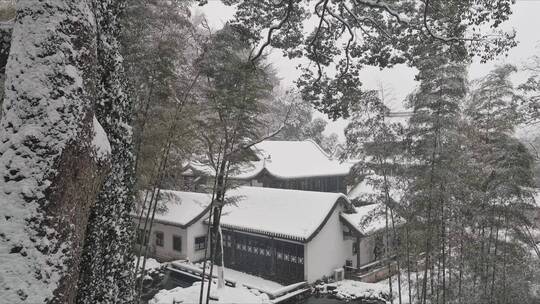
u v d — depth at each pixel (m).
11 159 3.03
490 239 10.91
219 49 12.00
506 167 10.16
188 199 22.67
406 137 10.27
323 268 18.23
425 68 9.56
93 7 4.60
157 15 9.82
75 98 3.34
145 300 15.49
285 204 20.23
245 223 19.41
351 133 10.79
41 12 3.29
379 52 10.15
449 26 8.42
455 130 9.77
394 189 11.20
